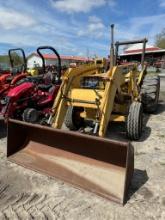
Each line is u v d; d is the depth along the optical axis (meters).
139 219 2.54
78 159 3.29
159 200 2.83
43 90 5.73
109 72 4.06
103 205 2.75
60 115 4.17
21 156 3.72
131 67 5.40
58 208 2.72
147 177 3.33
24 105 5.21
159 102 8.53
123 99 4.86
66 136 3.33
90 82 4.44
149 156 3.99
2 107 5.46
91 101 4.03
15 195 2.97
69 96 4.29
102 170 3.07
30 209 2.72
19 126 3.78
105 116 3.80
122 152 2.93
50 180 3.26
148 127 5.51
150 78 6.89
